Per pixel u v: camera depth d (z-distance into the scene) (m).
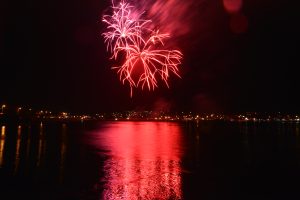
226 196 16.16
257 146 43.03
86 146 40.94
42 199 15.02
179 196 15.90
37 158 27.52
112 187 17.34
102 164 25.23
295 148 40.16
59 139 51.75
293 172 22.45
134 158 29.22
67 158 28.30
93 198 15.23
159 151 35.94
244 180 19.64
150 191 16.64
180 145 44.25
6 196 15.39
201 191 16.83
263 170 23.20
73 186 17.39
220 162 27.09
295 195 16.52
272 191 17.11
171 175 20.91
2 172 20.58
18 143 41.62
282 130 99.94
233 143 48.34
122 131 88.81
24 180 18.53
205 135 70.69
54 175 20.25
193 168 23.73
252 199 15.80
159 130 98.38
